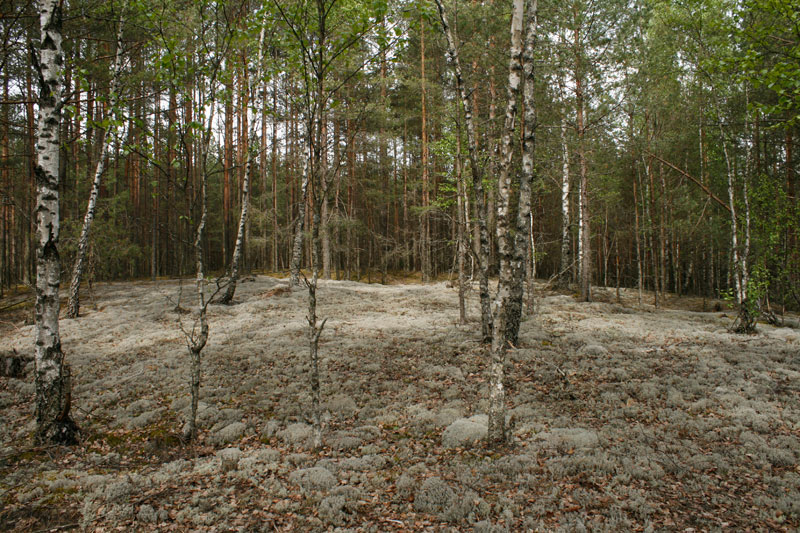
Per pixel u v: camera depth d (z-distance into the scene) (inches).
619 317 582.6
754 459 206.2
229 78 264.8
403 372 364.2
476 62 530.9
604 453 215.0
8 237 1022.4
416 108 885.2
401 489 196.1
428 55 740.7
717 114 515.8
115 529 169.0
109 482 204.5
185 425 256.5
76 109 244.8
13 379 357.1
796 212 485.1
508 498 183.2
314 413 238.4
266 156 1055.0
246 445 251.1
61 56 245.1
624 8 597.0
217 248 1617.9
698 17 480.1
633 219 1029.8
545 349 407.8
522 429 249.1
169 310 636.7
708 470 200.2
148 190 1254.9
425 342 449.7
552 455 218.4
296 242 842.2
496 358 231.6
